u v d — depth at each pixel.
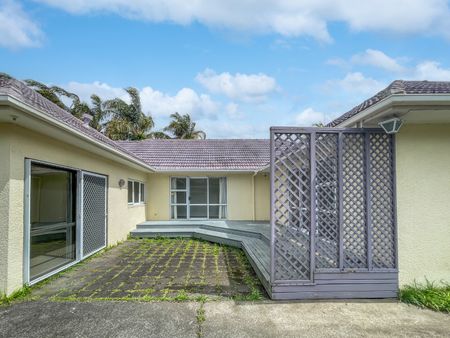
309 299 4.89
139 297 4.97
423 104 4.31
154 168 12.79
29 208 5.34
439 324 4.08
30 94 6.04
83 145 6.94
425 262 5.12
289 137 5.07
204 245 9.88
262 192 13.98
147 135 28.72
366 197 5.04
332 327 3.99
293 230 5.01
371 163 5.09
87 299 4.88
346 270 4.94
